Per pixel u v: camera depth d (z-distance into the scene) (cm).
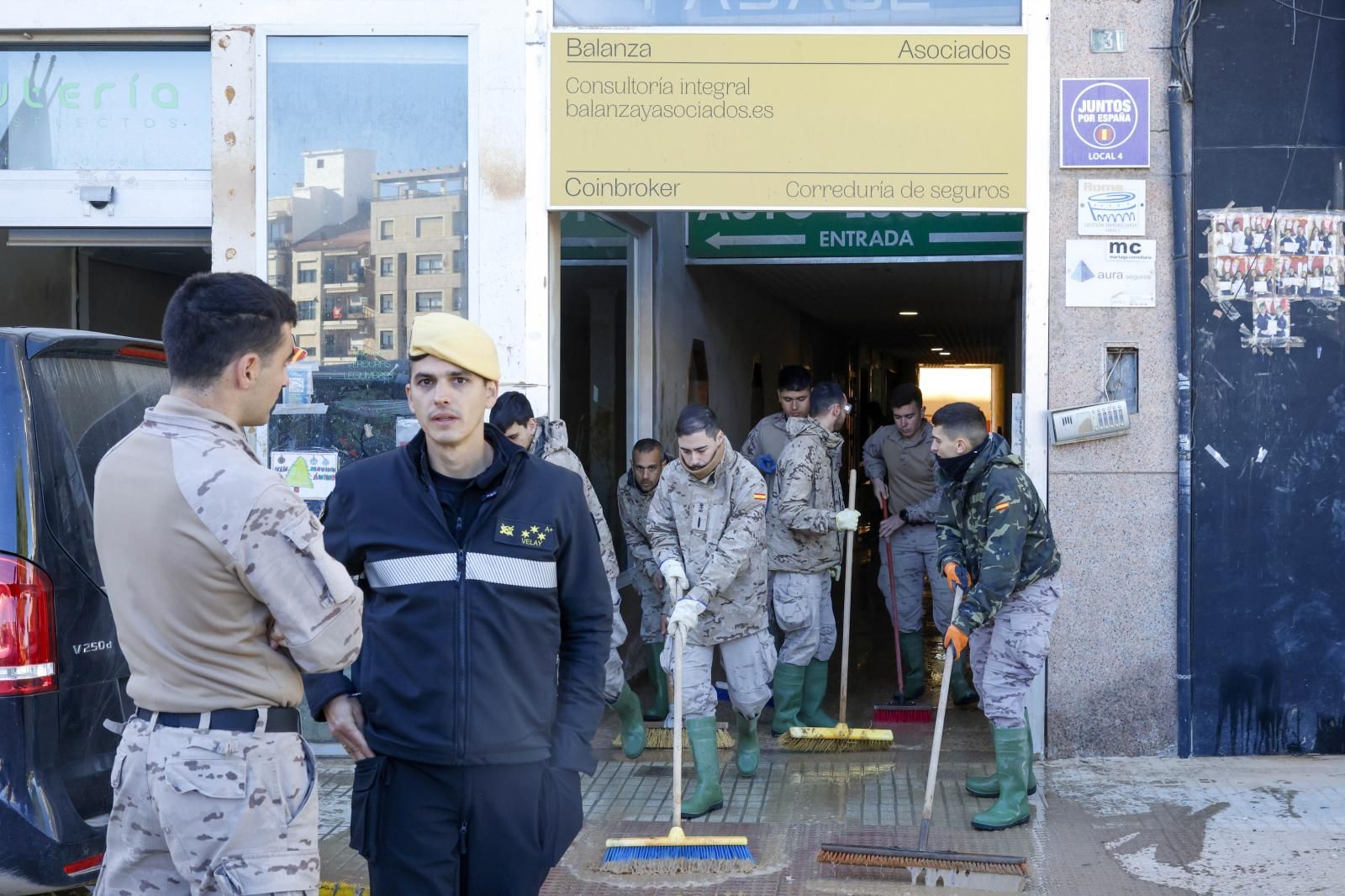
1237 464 551
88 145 617
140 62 616
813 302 1363
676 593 486
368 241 594
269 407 256
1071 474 558
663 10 577
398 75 589
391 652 277
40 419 365
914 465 714
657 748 613
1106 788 517
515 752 277
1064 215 558
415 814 277
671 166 572
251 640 242
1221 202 552
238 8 592
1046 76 556
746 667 523
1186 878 421
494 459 283
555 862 280
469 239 584
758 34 565
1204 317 552
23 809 342
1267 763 544
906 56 561
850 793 530
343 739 271
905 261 874
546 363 583
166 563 237
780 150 566
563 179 578
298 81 593
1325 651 549
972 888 416
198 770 236
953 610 490
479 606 276
